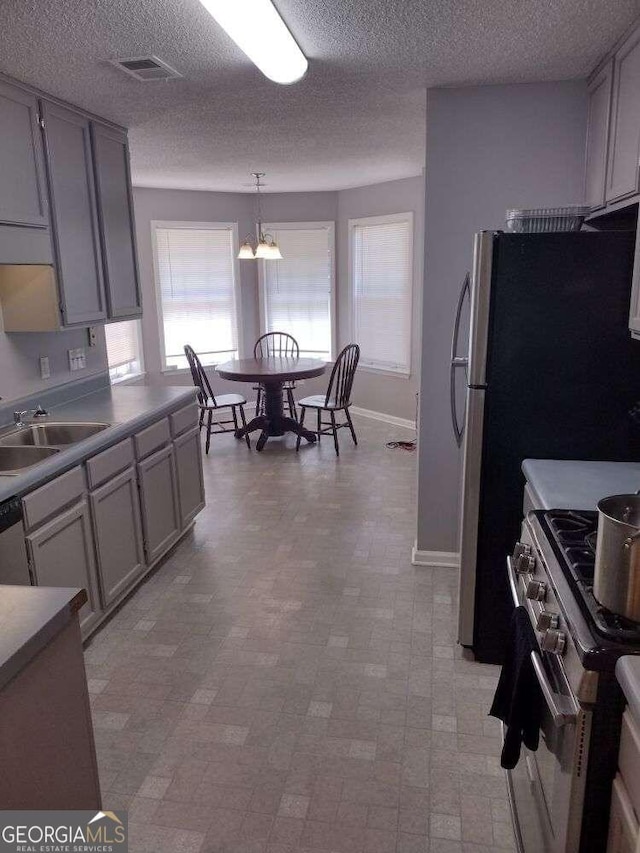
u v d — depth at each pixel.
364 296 6.55
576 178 2.92
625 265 2.16
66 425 2.98
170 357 6.59
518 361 2.25
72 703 1.33
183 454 3.65
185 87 2.81
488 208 3.00
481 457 2.33
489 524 2.38
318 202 6.67
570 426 2.28
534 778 1.50
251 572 3.34
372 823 1.80
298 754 2.06
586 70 2.69
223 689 2.39
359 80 2.77
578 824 1.20
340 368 6.29
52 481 2.40
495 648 2.49
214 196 6.55
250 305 7.02
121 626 2.83
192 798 1.89
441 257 3.07
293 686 2.40
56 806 1.29
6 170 2.61
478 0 1.98
